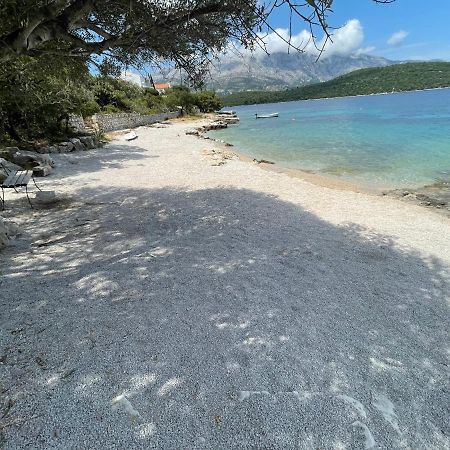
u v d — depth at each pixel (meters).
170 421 2.58
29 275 4.84
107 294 4.38
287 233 6.97
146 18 4.71
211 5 4.41
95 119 26.95
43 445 2.34
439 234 7.17
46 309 3.99
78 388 2.84
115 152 18.33
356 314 4.17
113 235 6.67
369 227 7.48
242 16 4.14
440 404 2.89
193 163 15.16
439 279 5.17
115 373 3.03
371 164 15.72
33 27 4.09
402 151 18.30
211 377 3.03
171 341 3.50
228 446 2.41
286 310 4.17
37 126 18.44
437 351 3.56
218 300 4.34
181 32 4.94
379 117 39.91
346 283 4.94
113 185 11.10
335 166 15.66
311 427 2.58
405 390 3.02
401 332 3.86
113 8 5.02
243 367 3.17
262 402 2.78
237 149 22.14
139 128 32.53
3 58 4.30
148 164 15.01
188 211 8.38
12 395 2.75
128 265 5.28
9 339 3.42
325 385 3.01
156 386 2.90
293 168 15.48
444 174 13.27
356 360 3.36
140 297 4.33
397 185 12.00
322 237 6.78
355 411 2.74
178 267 5.26
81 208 8.53
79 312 3.95
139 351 3.32
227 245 6.27
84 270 5.06
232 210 8.48
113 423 2.53
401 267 5.55
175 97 52.28
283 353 3.39
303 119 46.00
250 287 4.70
